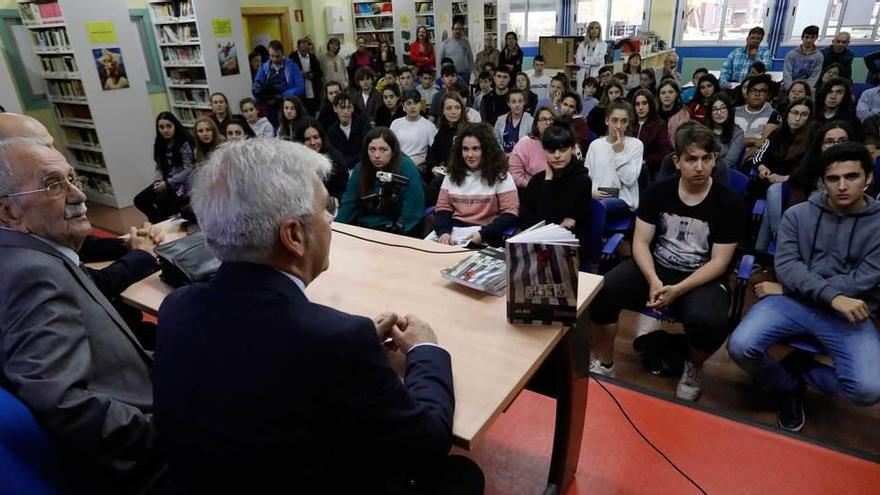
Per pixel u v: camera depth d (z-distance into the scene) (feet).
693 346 6.78
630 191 11.10
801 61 20.76
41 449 3.03
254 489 2.53
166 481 3.67
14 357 3.16
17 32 16.70
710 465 5.78
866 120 10.92
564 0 33.04
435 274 4.98
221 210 2.60
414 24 28.94
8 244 3.44
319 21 30.17
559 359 4.59
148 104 17.21
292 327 2.47
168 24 20.04
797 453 5.85
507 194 9.30
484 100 18.11
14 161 3.44
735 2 28.94
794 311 6.46
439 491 3.41
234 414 2.44
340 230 6.29
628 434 6.24
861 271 6.25
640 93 13.32
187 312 2.71
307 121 11.86
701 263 7.36
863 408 6.86
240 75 20.95
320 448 2.52
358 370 2.48
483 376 3.49
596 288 4.60
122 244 6.04
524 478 5.72
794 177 8.86
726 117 12.55
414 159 14.80
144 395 3.88
